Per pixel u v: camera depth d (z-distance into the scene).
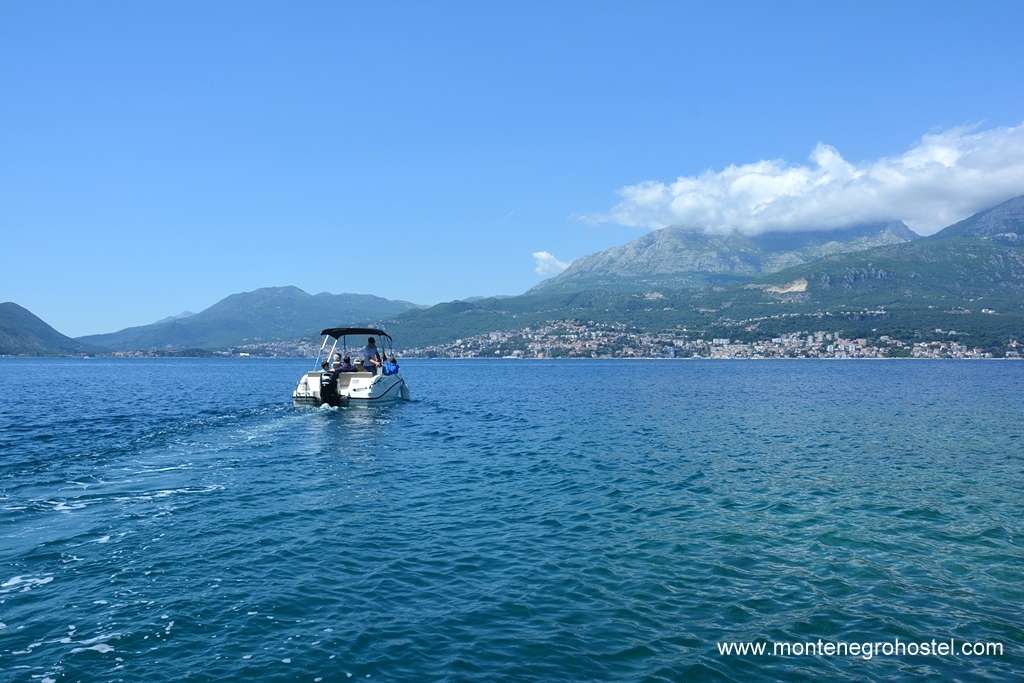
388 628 9.45
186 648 8.72
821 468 22.14
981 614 10.23
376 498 17.33
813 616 10.11
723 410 43.94
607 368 163.12
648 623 9.80
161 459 22.83
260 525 14.50
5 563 11.77
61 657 8.41
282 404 46.91
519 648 8.93
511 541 13.67
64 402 49.25
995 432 31.88
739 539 13.95
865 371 130.12
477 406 47.03
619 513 16.05
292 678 8.01
